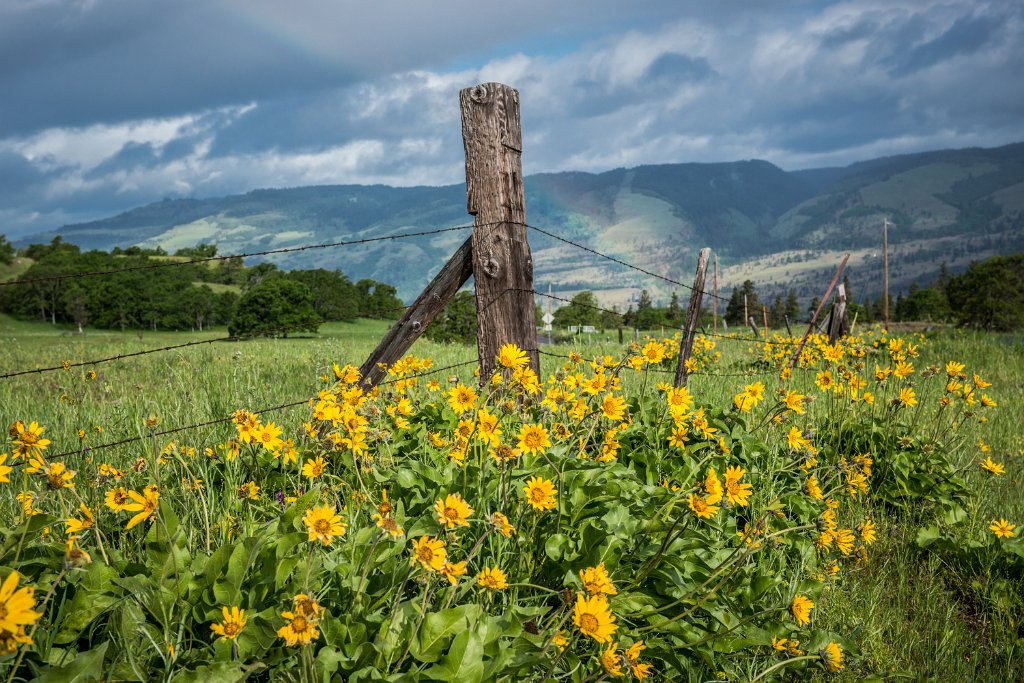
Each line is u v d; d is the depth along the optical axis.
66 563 1.98
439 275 5.15
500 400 3.80
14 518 3.23
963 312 52.75
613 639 2.66
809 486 3.32
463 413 3.48
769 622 3.01
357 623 2.19
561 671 2.59
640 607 2.71
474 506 3.00
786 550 3.82
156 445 4.11
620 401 3.62
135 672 1.98
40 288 120.50
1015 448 6.51
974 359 13.23
